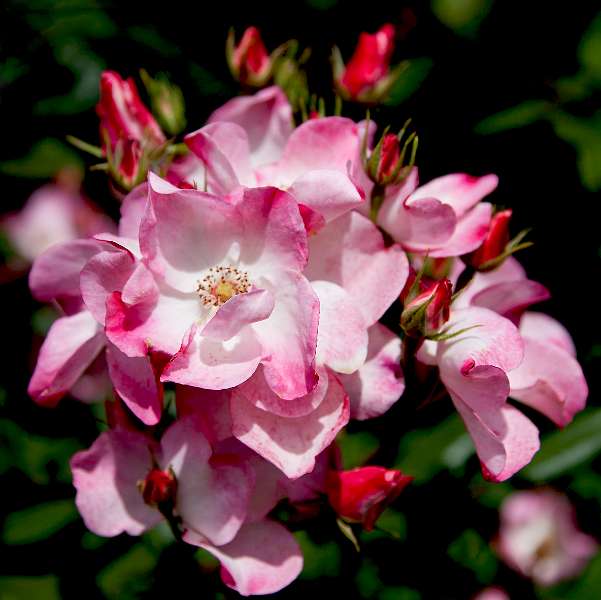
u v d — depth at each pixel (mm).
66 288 536
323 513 527
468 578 620
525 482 624
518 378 542
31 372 643
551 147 683
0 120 698
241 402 504
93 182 710
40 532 604
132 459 522
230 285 513
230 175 523
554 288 683
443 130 689
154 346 501
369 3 710
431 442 619
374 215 538
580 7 697
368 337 522
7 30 700
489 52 702
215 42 710
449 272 548
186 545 578
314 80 704
